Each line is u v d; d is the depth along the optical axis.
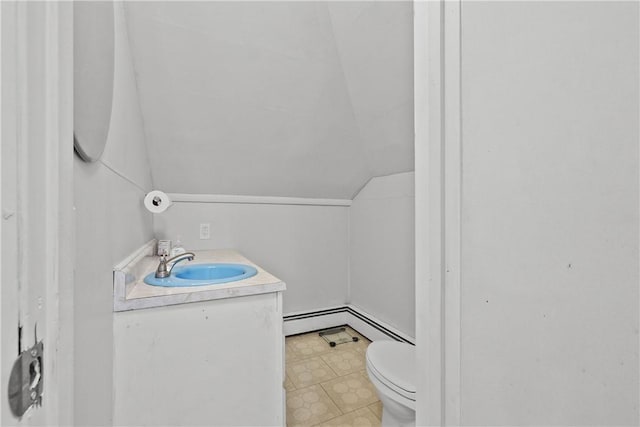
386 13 1.41
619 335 0.30
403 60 1.53
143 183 1.70
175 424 1.07
